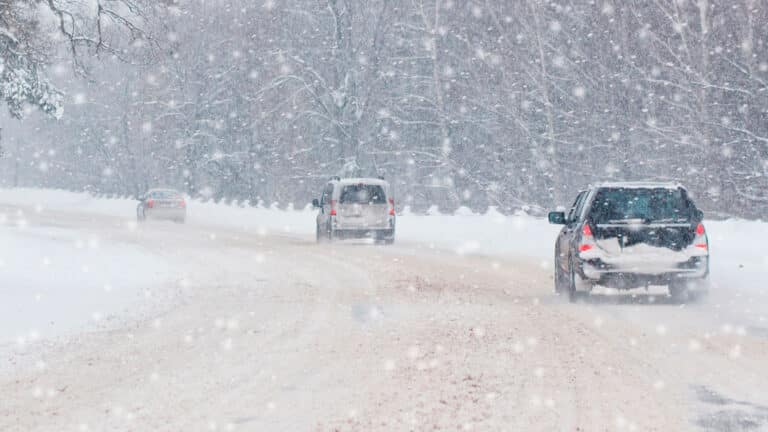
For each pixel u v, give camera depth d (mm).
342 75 97938
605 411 13109
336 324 22797
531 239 56031
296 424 12469
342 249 52281
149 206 84312
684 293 27953
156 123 118000
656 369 16453
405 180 97438
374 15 97688
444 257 46562
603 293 30125
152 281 34156
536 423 12414
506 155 87688
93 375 16438
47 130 154000
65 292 29938
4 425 12805
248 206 100375
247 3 106125
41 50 59812
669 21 78125
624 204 27078
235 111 111312
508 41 87500
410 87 96812
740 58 71812
